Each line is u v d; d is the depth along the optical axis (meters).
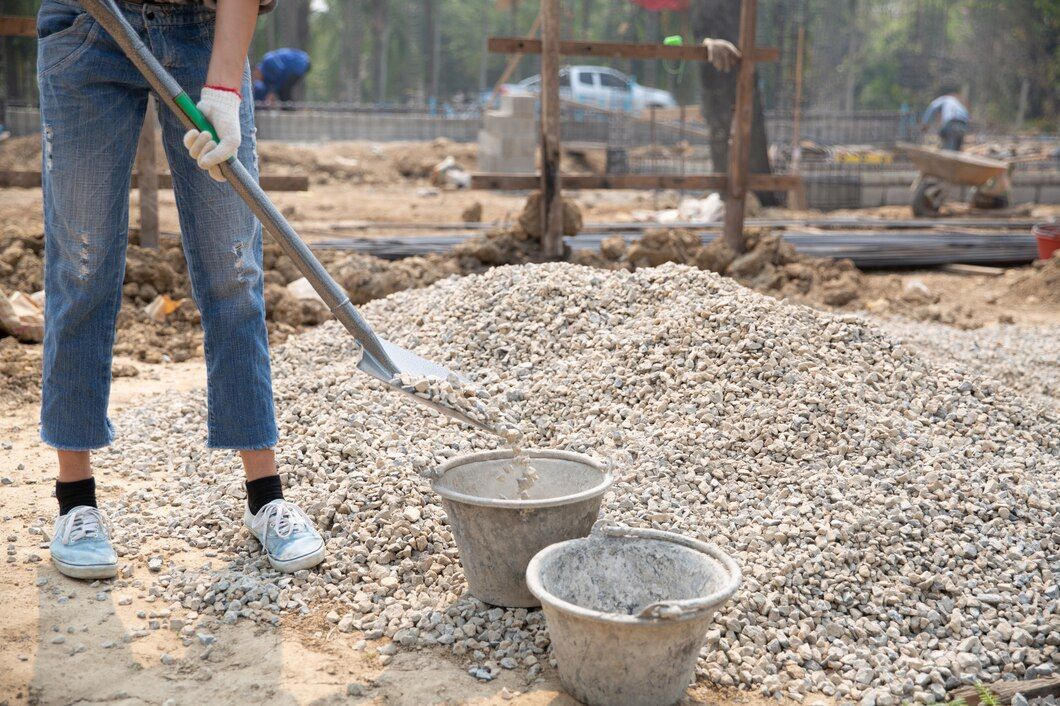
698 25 11.81
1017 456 3.31
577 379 3.62
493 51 6.46
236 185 2.43
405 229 9.88
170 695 2.11
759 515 2.83
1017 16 37.69
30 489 3.19
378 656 2.29
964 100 34.94
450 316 4.25
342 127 18.92
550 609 2.05
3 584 2.54
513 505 2.30
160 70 2.36
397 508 2.88
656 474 3.05
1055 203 16.16
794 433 3.22
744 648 2.33
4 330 5.04
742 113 7.10
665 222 10.98
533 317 4.09
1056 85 37.81
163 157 8.21
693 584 2.23
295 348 4.45
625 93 21.06
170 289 5.89
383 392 3.62
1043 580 2.67
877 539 2.72
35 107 16.55
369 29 45.03
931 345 5.52
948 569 2.67
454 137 19.69
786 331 3.72
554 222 6.70
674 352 3.65
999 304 7.99
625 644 1.99
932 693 2.22
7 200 10.66
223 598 2.51
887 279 8.09
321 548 2.65
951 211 13.97
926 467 3.08
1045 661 2.37
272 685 2.15
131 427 3.71
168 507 3.05
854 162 16.69
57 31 2.44
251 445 2.68
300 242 2.52
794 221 11.66
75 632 2.33
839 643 2.39
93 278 2.54
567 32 27.72
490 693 2.16
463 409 2.56
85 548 2.59
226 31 2.39
